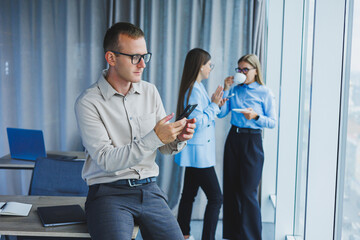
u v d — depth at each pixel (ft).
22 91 13.12
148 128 5.92
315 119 6.36
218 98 9.51
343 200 6.36
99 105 5.59
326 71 6.25
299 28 9.50
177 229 5.55
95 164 5.64
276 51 11.33
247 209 9.91
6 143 13.38
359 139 5.65
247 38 12.48
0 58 13.08
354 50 5.92
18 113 13.25
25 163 9.82
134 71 5.46
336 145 6.34
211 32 12.56
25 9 12.89
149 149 5.14
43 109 13.14
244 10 12.46
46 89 13.09
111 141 5.66
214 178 9.63
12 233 5.24
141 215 5.52
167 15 12.60
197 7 12.61
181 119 5.30
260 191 12.59
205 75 9.64
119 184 5.55
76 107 5.61
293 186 9.91
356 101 5.81
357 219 5.76
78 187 7.74
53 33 12.95
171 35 12.74
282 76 9.62
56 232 5.24
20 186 13.65
